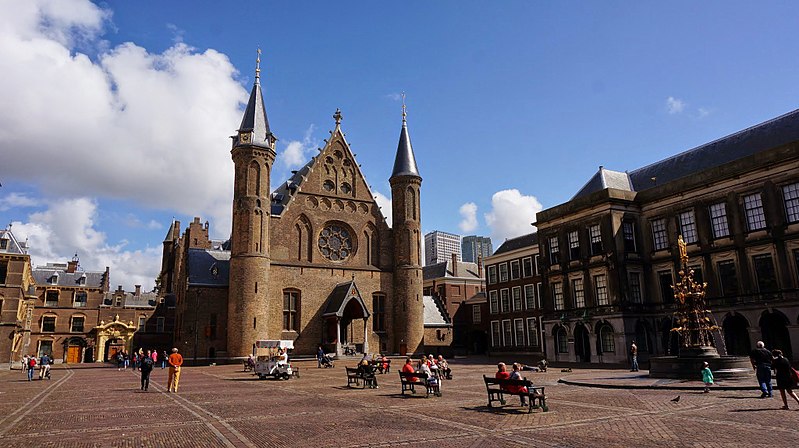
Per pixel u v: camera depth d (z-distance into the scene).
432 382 21.25
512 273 67.31
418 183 63.88
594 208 47.16
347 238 61.38
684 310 27.19
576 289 48.59
